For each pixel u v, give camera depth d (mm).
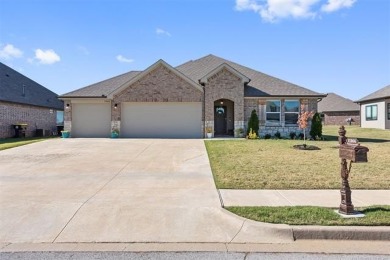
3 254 4984
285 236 5582
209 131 22828
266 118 23438
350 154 6109
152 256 4918
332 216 6145
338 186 8625
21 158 13266
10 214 6523
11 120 25953
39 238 5578
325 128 38594
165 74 22766
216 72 22875
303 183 8891
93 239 5543
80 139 21172
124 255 4953
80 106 23625
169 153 14586
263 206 6879
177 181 9312
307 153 14125
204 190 8305
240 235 5676
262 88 24078
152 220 6266
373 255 4930
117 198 7531
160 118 23047
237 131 23094
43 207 6887
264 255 4938
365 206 6852
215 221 6223
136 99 22750
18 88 29141
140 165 11766
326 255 4934
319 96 23172
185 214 6535
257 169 10672
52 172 10523
